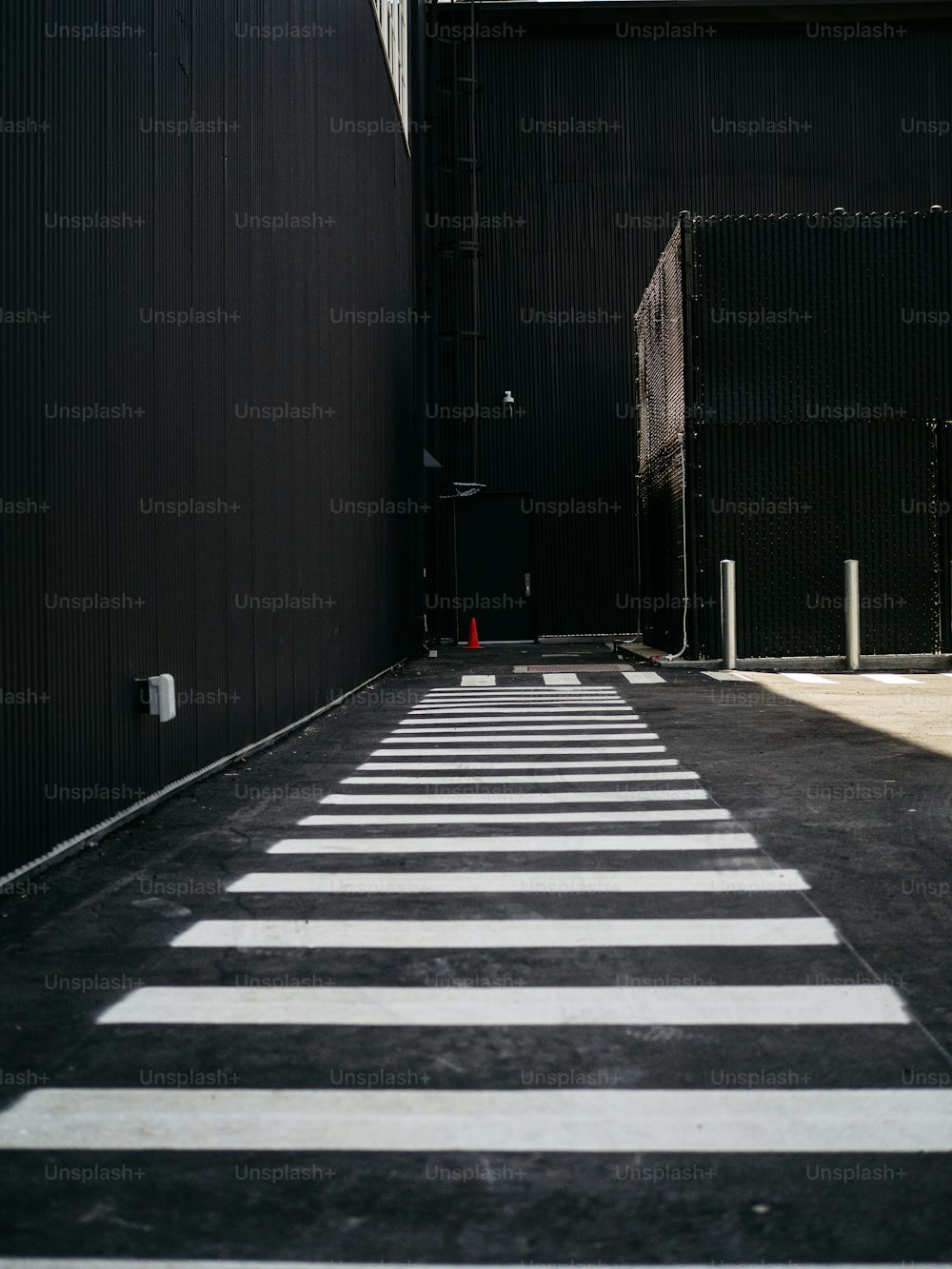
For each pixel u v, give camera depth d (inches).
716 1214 104.5
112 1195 108.9
